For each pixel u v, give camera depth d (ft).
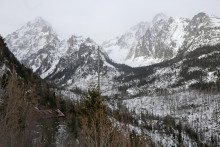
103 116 26.76
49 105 203.72
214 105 569.23
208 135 413.59
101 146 23.16
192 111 541.34
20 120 48.44
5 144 32.22
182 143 340.18
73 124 127.24
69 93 440.86
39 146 81.66
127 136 23.77
